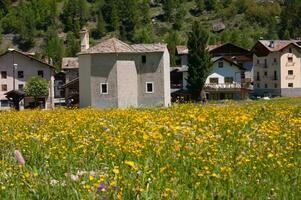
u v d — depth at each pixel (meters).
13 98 84.94
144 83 79.50
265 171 10.57
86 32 91.50
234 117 18.86
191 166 10.95
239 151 12.62
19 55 105.81
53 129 18.62
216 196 8.93
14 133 17.78
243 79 111.00
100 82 78.38
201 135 14.27
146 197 8.68
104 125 17.84
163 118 19.12
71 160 12.08
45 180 9.73
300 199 9.01
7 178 10.16
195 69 102.50
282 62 120.81
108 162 11.81
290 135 14.65
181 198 8.71
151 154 12.01
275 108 27.80
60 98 127.62
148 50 79.56
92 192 8.63
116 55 78.00
